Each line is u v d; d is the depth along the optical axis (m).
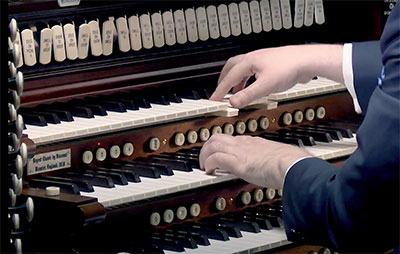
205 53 3.08
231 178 2.69
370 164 1.92
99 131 2.54
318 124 3.29
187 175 2.67
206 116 2.89
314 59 2.67
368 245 2.04
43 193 2.32
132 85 2.89
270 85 2.67
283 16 3.18
